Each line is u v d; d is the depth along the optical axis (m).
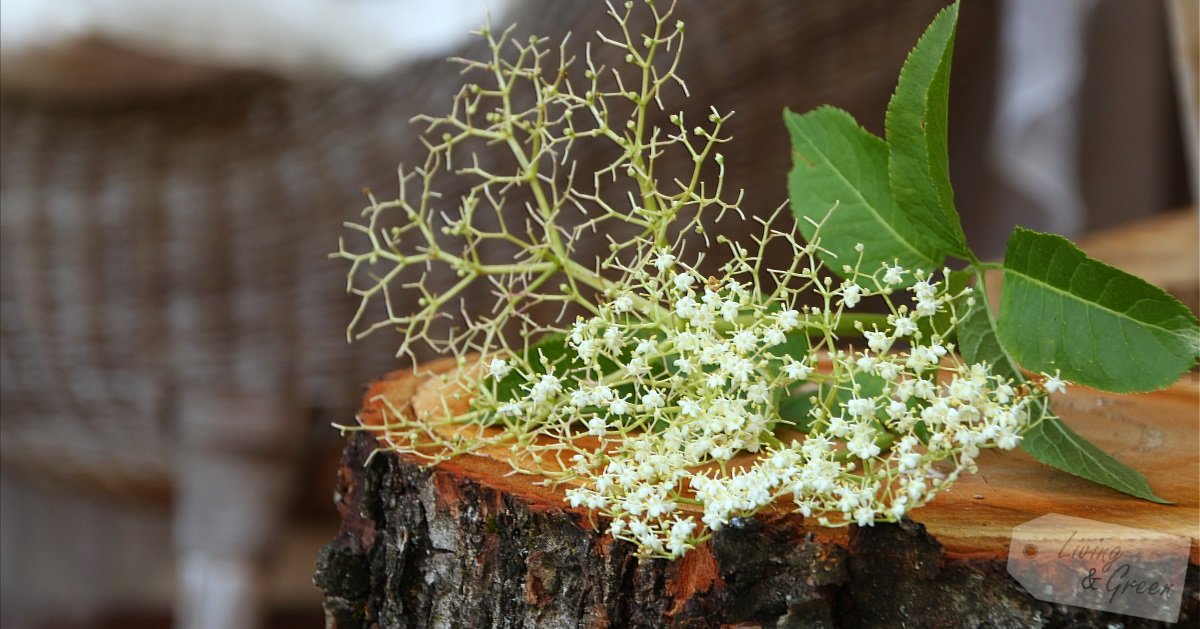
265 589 1.14
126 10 0.94
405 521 0.76
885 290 0.74
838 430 0.72
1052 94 1.67
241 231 1.06
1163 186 1.97
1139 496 0.74
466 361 0.84
